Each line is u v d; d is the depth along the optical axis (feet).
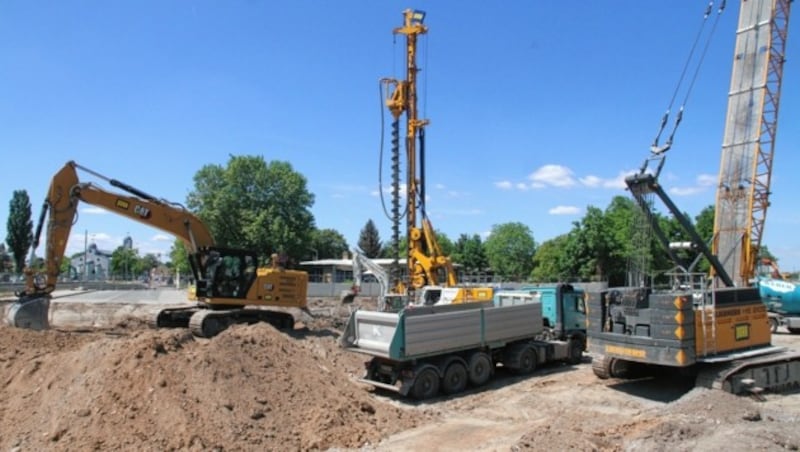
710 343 39.99
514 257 302.86
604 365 46.55
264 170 214.48
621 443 26.89
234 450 26.71
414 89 87.61
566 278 177.58
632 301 41.96
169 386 29.60
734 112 80.79
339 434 29.73
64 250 59.16
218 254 65.98
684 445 26.03
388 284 86.69
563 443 26.58
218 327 64.08
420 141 88.33
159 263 498.28
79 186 60.03
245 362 33.14
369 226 327.06
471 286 81.30
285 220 215.72
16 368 36.65
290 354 36.32
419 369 41.63
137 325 73.10
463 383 44.57
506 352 50.37
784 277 103.09
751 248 79.20
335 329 75.25
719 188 82.12
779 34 77.82
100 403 28.50
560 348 54.03
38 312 56.39
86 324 77.97
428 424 33.81
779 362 42.60
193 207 210.79
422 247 88.28
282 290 70.64
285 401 31.45
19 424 29.55
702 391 37.83
